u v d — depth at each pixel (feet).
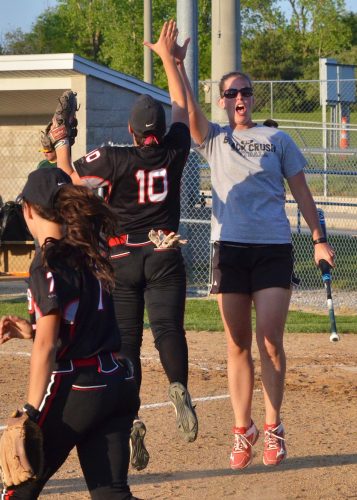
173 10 241.14
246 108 31.17
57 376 19.97
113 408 20.36
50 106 98.17
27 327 20.81
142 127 29.73
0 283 84.02
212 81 95.09
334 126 158.61
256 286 30.53
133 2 244.42
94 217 20.53
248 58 289.33
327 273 31.60
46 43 338.34
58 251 20.02
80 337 20.08
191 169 86.02
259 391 42.73
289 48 313.94
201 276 85.05
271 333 30.32
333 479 30.19
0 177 107.96
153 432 35.96
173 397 28.63
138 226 29.94
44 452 20.10
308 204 31.35
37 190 20.62
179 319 29.78
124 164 29.58
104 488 20.26
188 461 32.35
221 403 40.93
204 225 86.58
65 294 19.65
